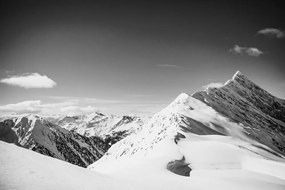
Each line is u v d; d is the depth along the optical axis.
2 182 20.58
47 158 34.34
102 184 27.27
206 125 152.00
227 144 97.75
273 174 70.94
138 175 51.56
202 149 90.44
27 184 21.45
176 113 156.75
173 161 73.75
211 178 53.12
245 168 78.62
